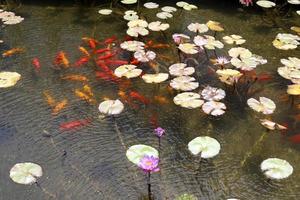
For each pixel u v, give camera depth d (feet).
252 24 15.55
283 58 13.78
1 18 14.73
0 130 10.61
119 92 11.96
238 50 13.23
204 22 15.53
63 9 16.01
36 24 15.02
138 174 9.62
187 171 9.77
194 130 10.87
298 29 14.94
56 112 11.21
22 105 11.41
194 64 13.17
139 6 16.47
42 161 9.80
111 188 9.27
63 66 12.89
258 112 11.49
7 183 9.20
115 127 10.82
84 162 9.84
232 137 10.73
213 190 9.35
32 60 13.14
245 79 12.71
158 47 13.93
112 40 14.12
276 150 10.41
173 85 11.78
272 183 9.57
